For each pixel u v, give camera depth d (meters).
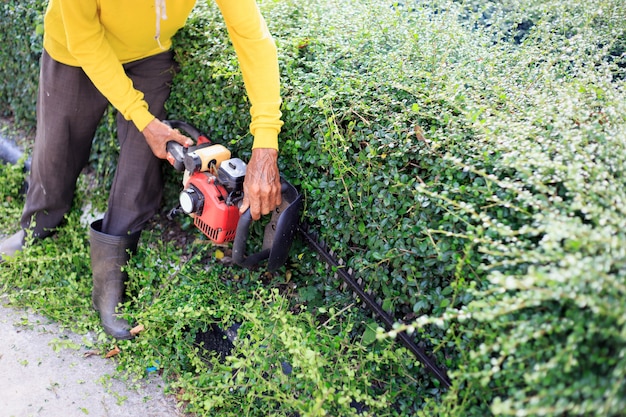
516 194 1.85
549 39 2.64
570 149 1.79
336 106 2.33
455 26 2.62
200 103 2.80
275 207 2.44
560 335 1.61
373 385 2.19
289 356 2.22
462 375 1.76
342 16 2.77
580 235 1.53
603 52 2.41
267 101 2.25
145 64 2.72
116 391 2.40
